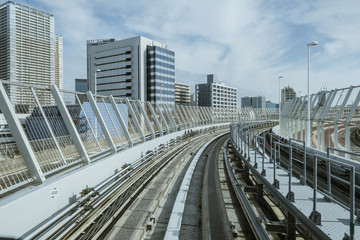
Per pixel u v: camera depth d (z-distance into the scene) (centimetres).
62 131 704
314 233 367
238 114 5062
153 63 7825
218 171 1277
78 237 550
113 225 650
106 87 8388
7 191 486
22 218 458
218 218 715
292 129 1788
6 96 525
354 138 1633
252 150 1173
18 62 13488
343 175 904
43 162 603
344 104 1004
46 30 14988
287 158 1330
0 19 13550
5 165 501
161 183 1013
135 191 893
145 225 641
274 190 556
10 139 525
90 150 857
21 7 13750
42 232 484
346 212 401
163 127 2217
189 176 1159
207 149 2034
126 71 7944
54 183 559
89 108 1041
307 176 942
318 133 1204
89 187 720
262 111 6134
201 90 14200
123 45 8025
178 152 1822
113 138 1059
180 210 764
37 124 604
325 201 454
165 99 8244
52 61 15312
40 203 510
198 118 3350
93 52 8681
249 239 611
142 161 1179
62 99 706
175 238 594
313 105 1447
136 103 1557
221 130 3962
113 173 895
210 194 917
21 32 13725
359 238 316
